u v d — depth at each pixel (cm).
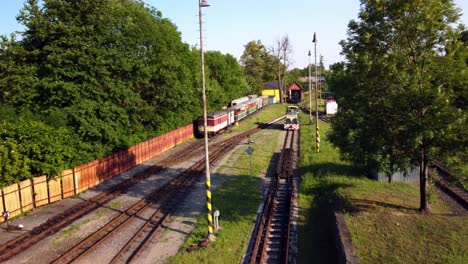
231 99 7625
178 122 4716
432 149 1580
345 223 1675
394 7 1580
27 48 2859
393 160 1666
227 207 2181
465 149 1484
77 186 2588
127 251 1681
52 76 2753
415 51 1633
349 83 1764
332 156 3341
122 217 2114
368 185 2333
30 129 2280
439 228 1572
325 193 2339
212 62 7300
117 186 2756
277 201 2317
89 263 1564
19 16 2772
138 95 3556
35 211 2223
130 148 3384
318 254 1648
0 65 2736
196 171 3166
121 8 3569
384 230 1582
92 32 2848
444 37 1529
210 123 5031
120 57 3122
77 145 2719
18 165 2128
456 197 2064
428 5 1513
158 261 1573
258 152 3872
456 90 1559
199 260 1533
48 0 2777
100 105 2902
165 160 3688
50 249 1702
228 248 1638
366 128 1664
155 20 4141
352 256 1359
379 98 1638
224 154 3856
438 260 1309
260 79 11088
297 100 10256
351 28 1792
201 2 1648
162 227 1952
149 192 2616
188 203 2323
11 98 2719
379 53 1697
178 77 4338
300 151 3762
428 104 1488
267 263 1531
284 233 1822
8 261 1586
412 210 1825
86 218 2105
